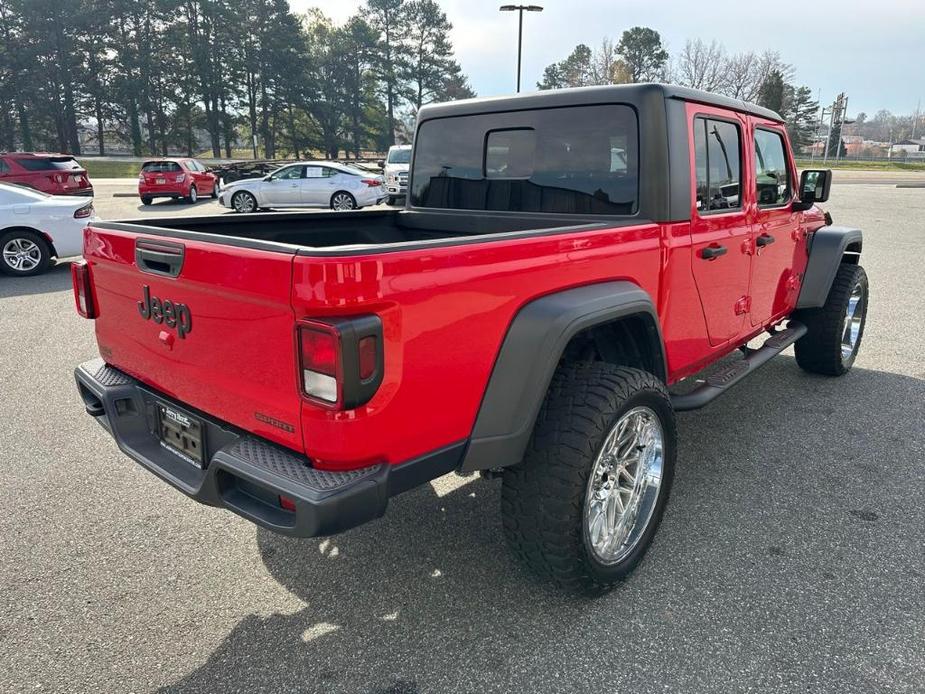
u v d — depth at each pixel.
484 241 2.16
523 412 2.31
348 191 19.23
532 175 3.40
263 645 2.45
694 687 2.23
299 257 1.81
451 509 3.39
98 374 2.91
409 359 1.97
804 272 4.76
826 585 2.77
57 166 16.39
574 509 2.39
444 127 3.80
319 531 1.90
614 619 2.56
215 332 2.19
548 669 2.31
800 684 2.23
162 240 2.31
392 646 2.44
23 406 4.79
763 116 3.84
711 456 3.99
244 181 19.44
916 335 6.62
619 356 3.03
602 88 3.06
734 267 3.62
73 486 3.64
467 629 2.52
